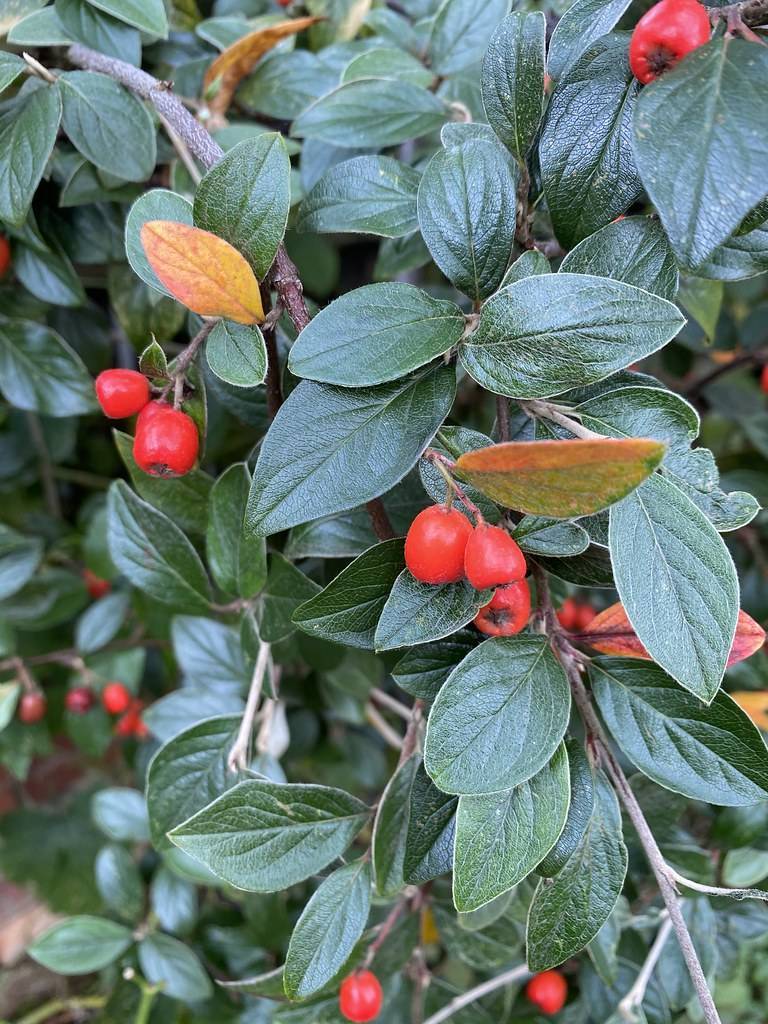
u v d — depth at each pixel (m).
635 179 0.11
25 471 0.24
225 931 0.21
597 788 0.11
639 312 0.09
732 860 0.16
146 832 0.20
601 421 0.10
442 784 0.09
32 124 0.13
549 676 0.10
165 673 0.25
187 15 0.17
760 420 0.24
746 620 0.11
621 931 0.16
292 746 0.21
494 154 0.11
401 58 0.16
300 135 0.15
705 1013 0.10
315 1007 0.15
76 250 0.16
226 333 0.11
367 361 0.10
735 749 0.10
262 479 0.10
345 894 0.12
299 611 0.10
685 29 0.09
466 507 0.10
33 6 0.14
